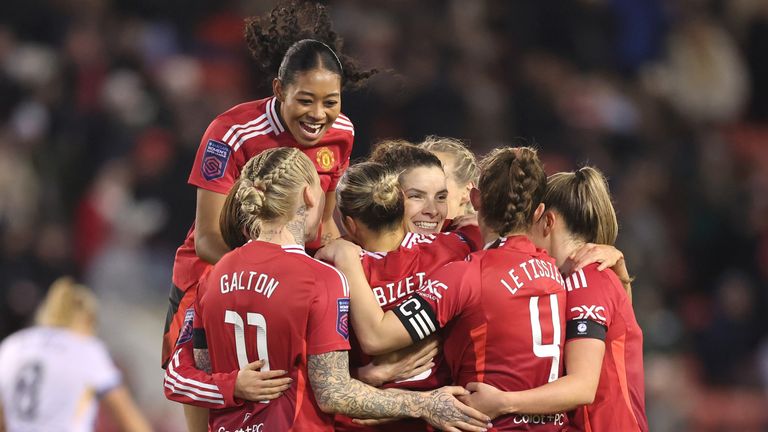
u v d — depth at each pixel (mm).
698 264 48531
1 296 38312
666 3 55250
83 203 42250
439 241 16047
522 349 15094
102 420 32688
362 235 15719
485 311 15070
